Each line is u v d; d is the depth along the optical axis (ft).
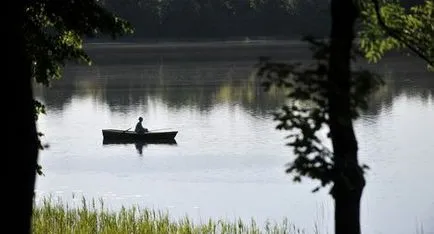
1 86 107.86
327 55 118.83
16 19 109.29
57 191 400.06
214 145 537.65
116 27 214.69
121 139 565.12
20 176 108.47
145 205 363.76
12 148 107.96
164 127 630.74
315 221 320.50
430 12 150.82
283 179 415.03
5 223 106.93
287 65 120.67
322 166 118.93
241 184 407.64
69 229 243.60
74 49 226.38
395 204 353.92
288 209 345.92
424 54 150.00
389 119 620.49
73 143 559.38
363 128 581.12
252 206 354.74
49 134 601.21
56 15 209.56
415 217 328.90
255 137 561.84
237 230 268.82
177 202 369.71
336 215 131.13
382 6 151.12
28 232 110.32
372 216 332.80
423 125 589.32
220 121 648.38
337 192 129.80
